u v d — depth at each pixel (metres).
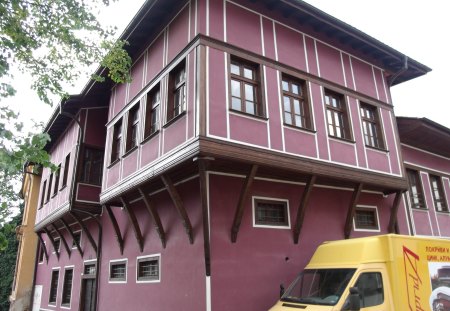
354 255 7.50
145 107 11.14
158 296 9.85
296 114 10.56
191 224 9.23
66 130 17.02
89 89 14.11
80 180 14.12
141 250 11.13
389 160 12.45
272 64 10.27
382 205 12.89
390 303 7.00
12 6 6.54
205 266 8.43
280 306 7.39
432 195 16.12
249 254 9.16
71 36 7.40
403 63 13.60
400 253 7.40
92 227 14.77
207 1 9.62
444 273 8.12
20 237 23.25
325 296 7.00
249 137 8.98
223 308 8.36
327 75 11.68
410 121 14.55
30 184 23.34
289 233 10.13
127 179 10.99
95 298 13.03
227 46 9.48
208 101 8.62
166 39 10.83
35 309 19.38
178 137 9.04
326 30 11.96
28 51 7.24
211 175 9.20
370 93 12.94
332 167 10.46
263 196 9.95
